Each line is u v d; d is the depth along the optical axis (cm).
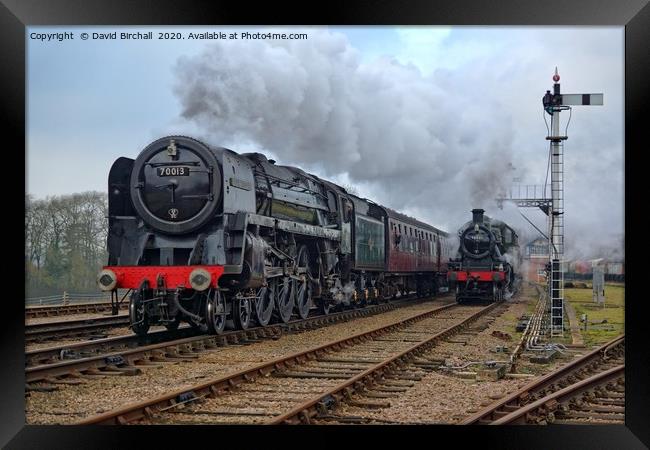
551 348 1295
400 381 966
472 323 1834
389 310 2303
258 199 1490
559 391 853
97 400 805
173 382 902
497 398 859
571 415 810
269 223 1462
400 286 2856
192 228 1287
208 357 1106
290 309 1614
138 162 1316
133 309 1234
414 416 772
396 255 2605
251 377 916
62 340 1390
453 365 1097
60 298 2845
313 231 1752
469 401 848
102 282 1257
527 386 872
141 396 823
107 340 1176
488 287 2744
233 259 1299
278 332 1470
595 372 1109
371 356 1170
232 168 1341
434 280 3531
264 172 1538
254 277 1348
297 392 850
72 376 915
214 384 830
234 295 1341
